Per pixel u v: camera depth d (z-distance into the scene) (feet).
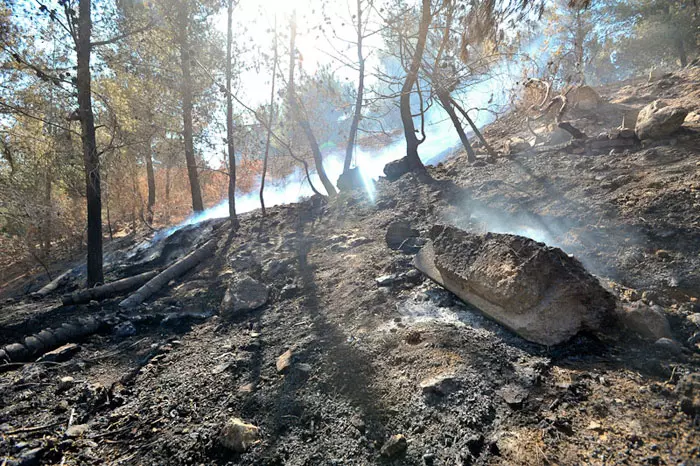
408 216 21.09
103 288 22.79
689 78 29.04
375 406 8.87
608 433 6.66
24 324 19.36
